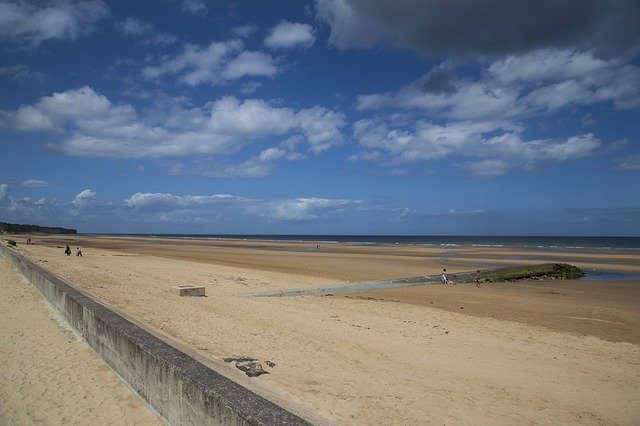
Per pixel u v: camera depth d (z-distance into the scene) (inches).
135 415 210.7
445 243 4461.1
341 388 284.4
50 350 311.1
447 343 421.7
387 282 922.1
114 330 266.1
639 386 327.9
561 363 376.8
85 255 1535.4
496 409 272.2
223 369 273.0
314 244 3654.0
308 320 498.9
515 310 639.8
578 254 2240.4
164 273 964.0
